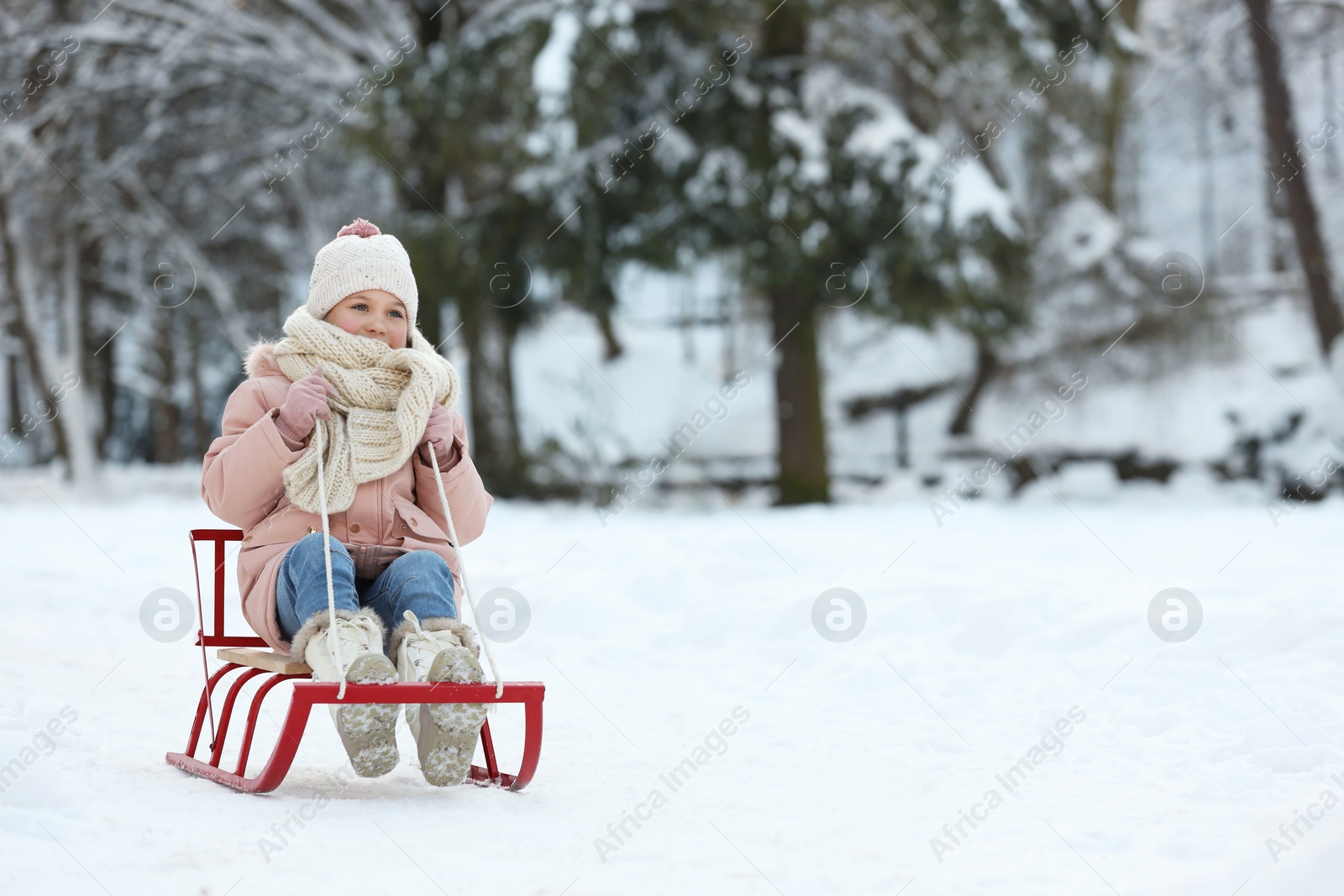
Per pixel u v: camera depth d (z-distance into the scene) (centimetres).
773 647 950
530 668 934
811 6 2580
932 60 2917
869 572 1175
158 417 5328
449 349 2900
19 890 402
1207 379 3756
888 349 4322
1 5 2950
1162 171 4625
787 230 2598
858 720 755
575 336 4834
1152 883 425
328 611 546
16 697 739
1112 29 2661
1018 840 496
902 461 3753
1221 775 588
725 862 461
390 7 3016
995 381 3922
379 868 442
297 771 607
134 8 2994
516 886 426
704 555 1286
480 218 2611
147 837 469
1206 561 1275
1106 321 3669
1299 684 741
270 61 3023
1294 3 3706
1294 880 392
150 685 844
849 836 501
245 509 593
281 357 608
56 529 1858
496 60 2531
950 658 897
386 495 603
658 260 2609
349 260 621
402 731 718
